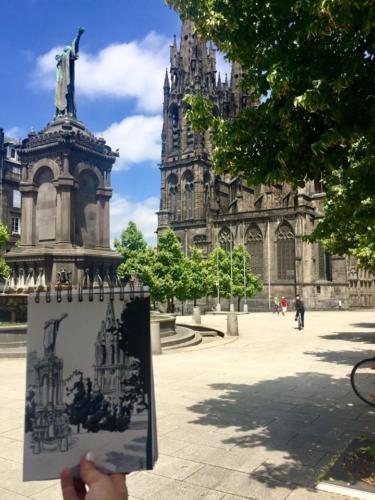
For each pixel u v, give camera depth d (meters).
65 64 24.53
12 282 21.92
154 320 21.25
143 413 2.22
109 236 24.58
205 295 68.69
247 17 8.29
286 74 7.18
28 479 2.05
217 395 11.22
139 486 6.04
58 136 22.33
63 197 22.17
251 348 21.17
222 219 92.38
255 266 87.81
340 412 9.58
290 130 7.66
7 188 74.00
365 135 7.02
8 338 17.81
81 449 2.13
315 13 6.53
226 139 8.78
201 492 5.83
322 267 85.12
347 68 6.83
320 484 5.87
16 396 11.14
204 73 112.50
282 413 9.54
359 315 58.16
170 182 108.38
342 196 12.12
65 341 2.21
